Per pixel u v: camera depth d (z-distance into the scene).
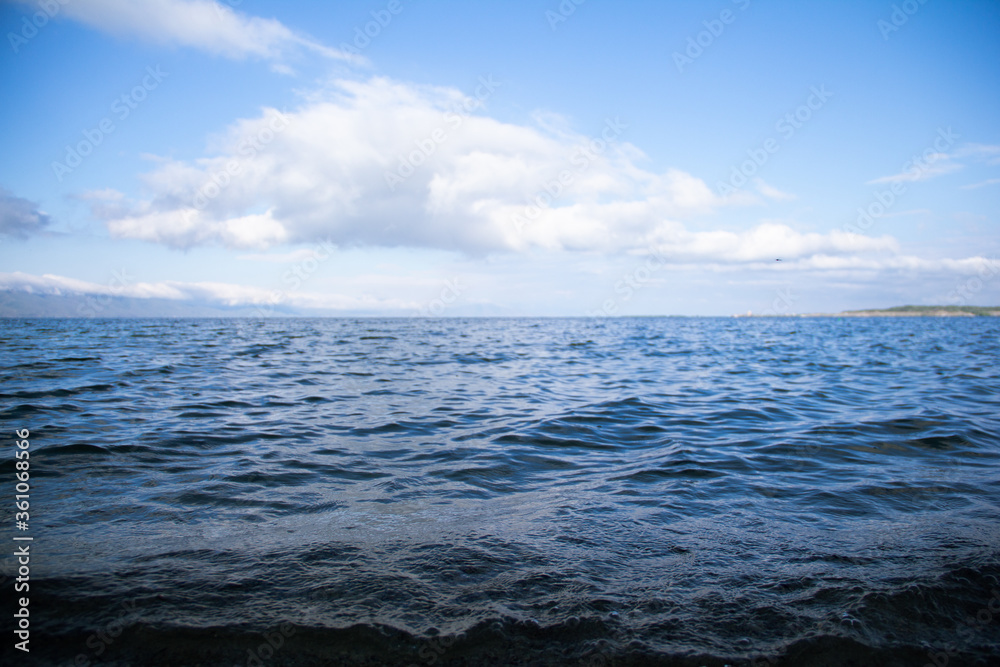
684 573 3.66
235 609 3.12
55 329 48.34
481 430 8.68
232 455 6.84
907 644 2.89
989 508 5.05
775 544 4.18
